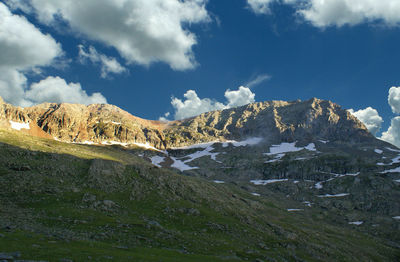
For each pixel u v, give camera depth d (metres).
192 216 123.88
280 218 194.38
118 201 121.75
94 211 99.69
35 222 72.25
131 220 96.25
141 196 134.00
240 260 72.94
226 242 96.69
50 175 129.50
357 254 142.25
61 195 110.06
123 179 149.50
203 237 97.38
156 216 114.31
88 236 65.56
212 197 162.62
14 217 73.06
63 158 156.12
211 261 62.50
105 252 48.53
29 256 36.50
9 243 41.56
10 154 142.12
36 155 150.00
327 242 146.00
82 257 41.09
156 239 77.62
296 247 118.75
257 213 177.25
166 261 51.66
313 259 110.06
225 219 130.62
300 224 188.88
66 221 79.75
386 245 182.88
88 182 133.50
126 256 48.53
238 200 197.75
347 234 188.00
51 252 40.59
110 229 78.62
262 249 102.19
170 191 151.00
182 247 75.19
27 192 105.19
